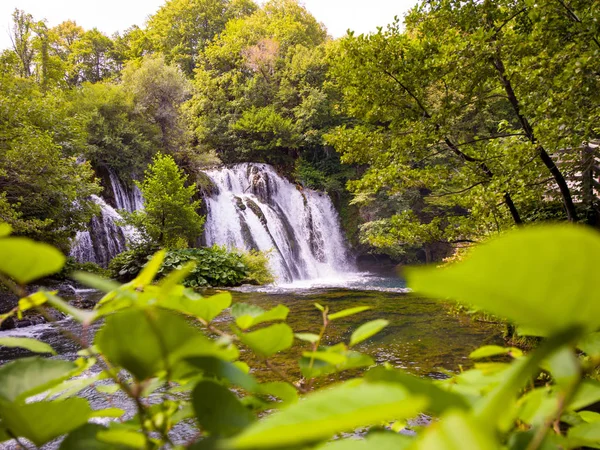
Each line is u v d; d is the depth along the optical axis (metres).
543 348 0.21
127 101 24.47
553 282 0.17
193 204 17.47
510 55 6.02
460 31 7.04
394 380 0.32
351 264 28.36
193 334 0.39
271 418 0.22
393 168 7.49
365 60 7.56
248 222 23.23
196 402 0.43
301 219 26.89
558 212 8.23
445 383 0.60
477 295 0.18
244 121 30.41
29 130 12.97
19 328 7.86
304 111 31.11
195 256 16.61
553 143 5.19
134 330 0.38
